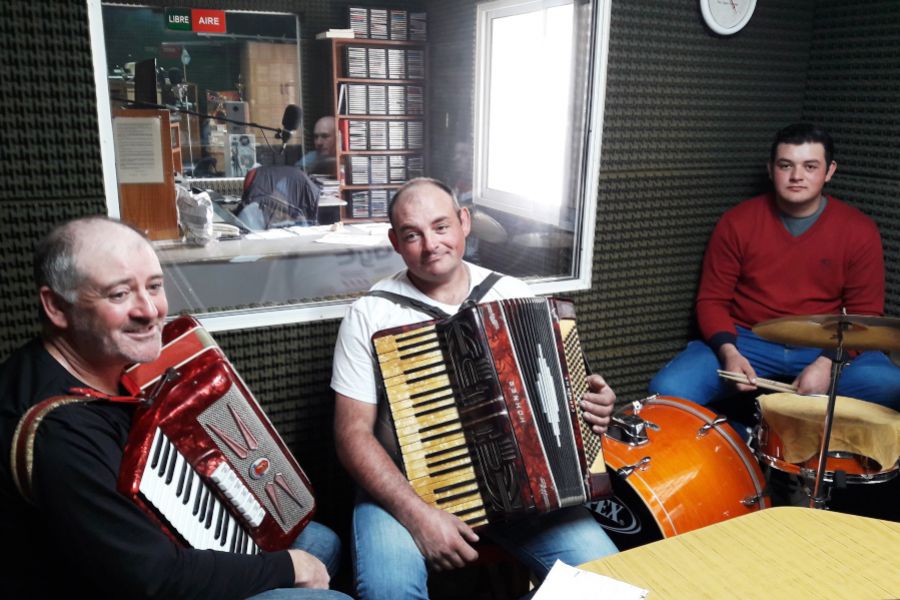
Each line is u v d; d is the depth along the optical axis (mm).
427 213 1648
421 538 1504
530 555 1646
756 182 2695
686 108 2479
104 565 1142
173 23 4074
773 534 1336
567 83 2553
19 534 1160
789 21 2605
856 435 1864
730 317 2506
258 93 4512
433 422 1521
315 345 2070
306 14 4645
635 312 2588
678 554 1278
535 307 1569
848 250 2371
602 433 1666
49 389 1200
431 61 4789
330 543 1652
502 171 3512
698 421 1959
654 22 2342
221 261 2215
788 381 2430
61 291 1203
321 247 2531
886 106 2457
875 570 1227
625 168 2426
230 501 1335
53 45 1652
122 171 2031
